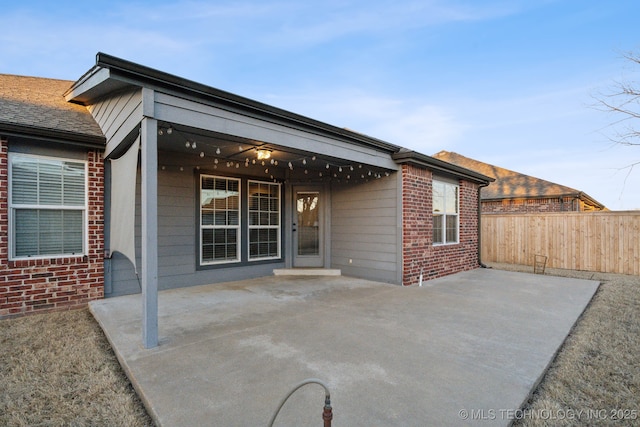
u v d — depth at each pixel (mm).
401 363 3008
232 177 7051
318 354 3189
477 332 3863
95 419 2271
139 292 5613
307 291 6008
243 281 6949
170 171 6105
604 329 4148
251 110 4219
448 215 8328
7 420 2244
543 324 4184
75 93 5184
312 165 7102
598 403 2500
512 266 9867
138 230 5625
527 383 2660
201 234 6586
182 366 2902
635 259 8352
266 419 2145
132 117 3721
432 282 7020
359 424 2096
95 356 3252
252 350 3271
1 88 5688
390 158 6676
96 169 5164
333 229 8062
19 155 4555
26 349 3387
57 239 4883
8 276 4414
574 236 9281
